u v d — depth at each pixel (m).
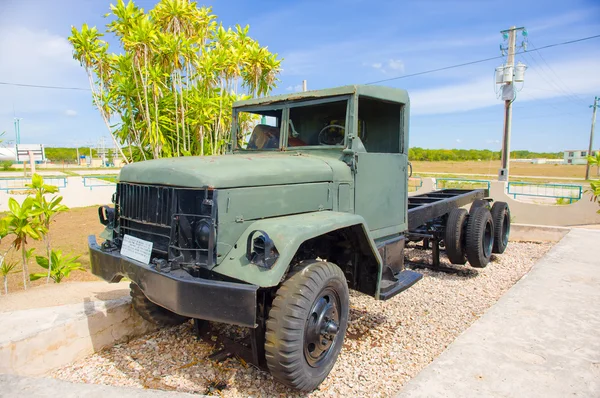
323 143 3.97
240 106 4.53
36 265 7.45
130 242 3.16
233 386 3.08
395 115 4.37
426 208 5.30
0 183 22.19
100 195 16.62
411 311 4.54
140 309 3.74
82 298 4.27
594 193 10.09
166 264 2.84
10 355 3.05
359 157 3.77
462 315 4.43
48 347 3.27
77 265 5.68
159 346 3.73
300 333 2.68
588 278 5.19
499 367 2.99
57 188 5.44
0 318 3.50
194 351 3.63
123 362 3.45
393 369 3.30
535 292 4.64
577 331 3.62
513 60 13.73
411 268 6.43
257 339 2.96
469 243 5.78
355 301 4.83
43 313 3.59
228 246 2.82
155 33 6.84
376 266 3.62
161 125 7.30
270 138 4.30
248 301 2.49
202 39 7.78
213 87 7.79
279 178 3.14
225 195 2.79
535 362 3.07
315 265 2.93
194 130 7.48
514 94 13.67
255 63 8.20
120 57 7.13
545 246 8.03
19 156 30.81
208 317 2.57
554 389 2.72
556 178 34.22
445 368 2.97
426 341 3.79
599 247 6.89
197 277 2.83
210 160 3.26
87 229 11.04
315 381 2.86
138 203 3.18
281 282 2.85
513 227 8.87
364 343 3.75
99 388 2.49
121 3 6.73
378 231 4.10
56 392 2.44
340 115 3.85
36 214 4.96
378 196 4.08
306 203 3.34
